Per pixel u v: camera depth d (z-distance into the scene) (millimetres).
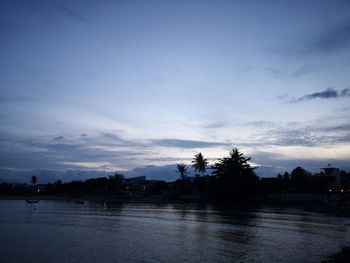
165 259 31938
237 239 42750
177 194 138250
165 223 61281
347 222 59406
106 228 54906
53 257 32906
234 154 108875
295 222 59750
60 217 74562
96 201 156000
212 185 112750
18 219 70375
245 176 105250
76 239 43656
